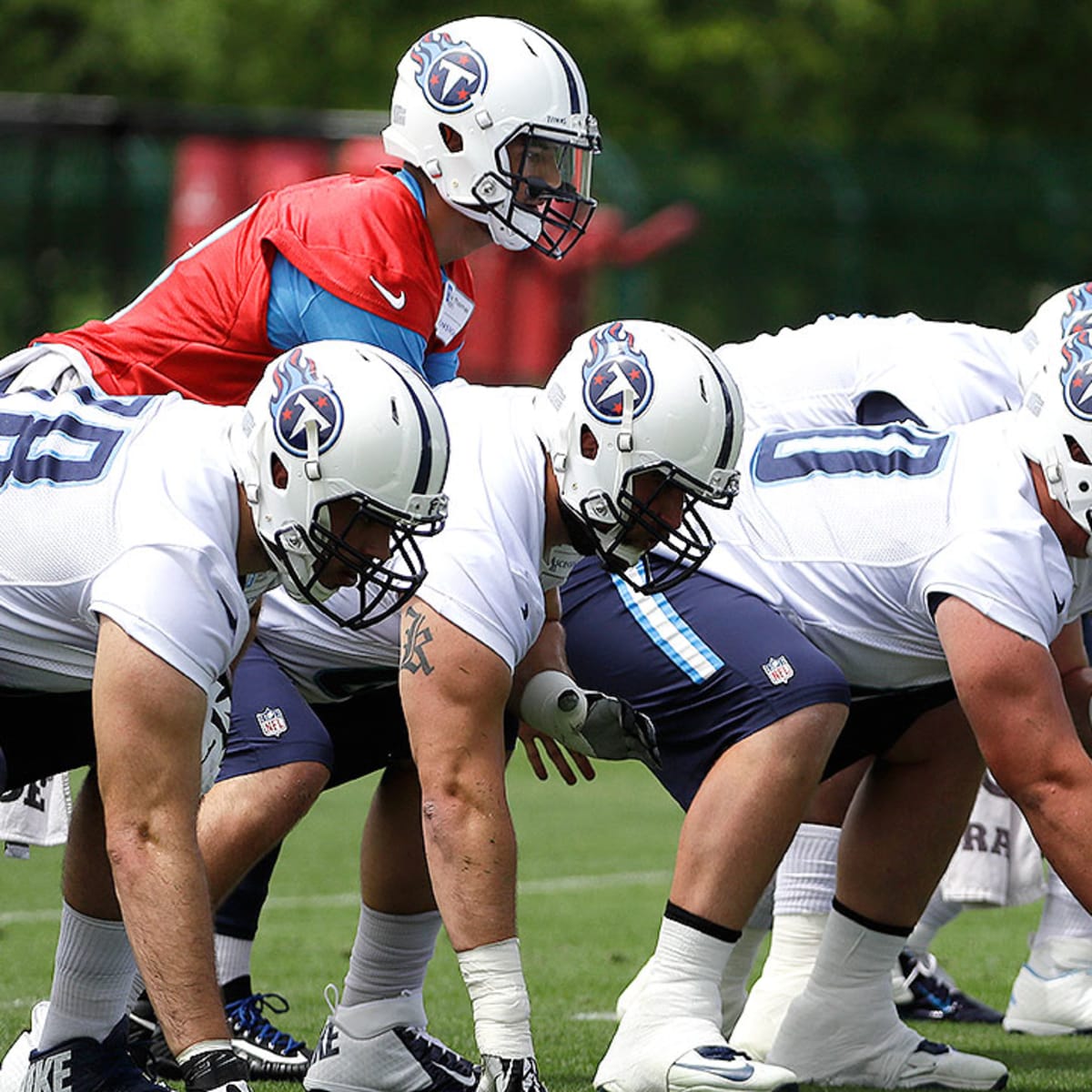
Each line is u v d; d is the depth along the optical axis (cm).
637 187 6706
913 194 6844
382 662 1678
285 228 1777
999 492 1619
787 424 1966
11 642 1420
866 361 1966
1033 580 1588
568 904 2922
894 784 1836
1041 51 8806
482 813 1502
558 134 1838
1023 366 1767
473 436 1573
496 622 1509
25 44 8831
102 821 1516
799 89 8569
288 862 3341
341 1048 1736
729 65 8450
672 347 1527
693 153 6819
